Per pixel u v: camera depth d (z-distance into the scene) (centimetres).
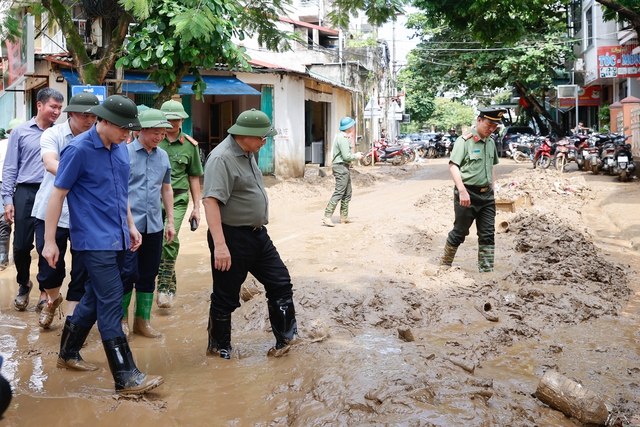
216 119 2272
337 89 2742
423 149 3397
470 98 3425
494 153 710
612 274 704
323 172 2284
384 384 374
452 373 402
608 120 2819
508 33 1848
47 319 564
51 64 1538
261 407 381
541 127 3394
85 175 413
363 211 1344
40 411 378
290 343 476
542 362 455
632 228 1002
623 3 1631
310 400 373
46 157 532
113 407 382
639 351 483
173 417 371
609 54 2519
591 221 1137
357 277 673
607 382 421
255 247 464
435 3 1845
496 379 418
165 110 616
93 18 1367
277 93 2023
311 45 3056
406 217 1121
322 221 1166
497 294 618
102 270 411
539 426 347
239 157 452
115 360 400
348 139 1139
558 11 3234
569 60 3209
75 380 434
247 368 449
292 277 682
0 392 214
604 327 547
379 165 2786
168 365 464
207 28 717
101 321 406
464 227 711
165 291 634
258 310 571
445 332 520
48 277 554
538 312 574
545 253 751
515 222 959
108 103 408
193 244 1023
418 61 3108
